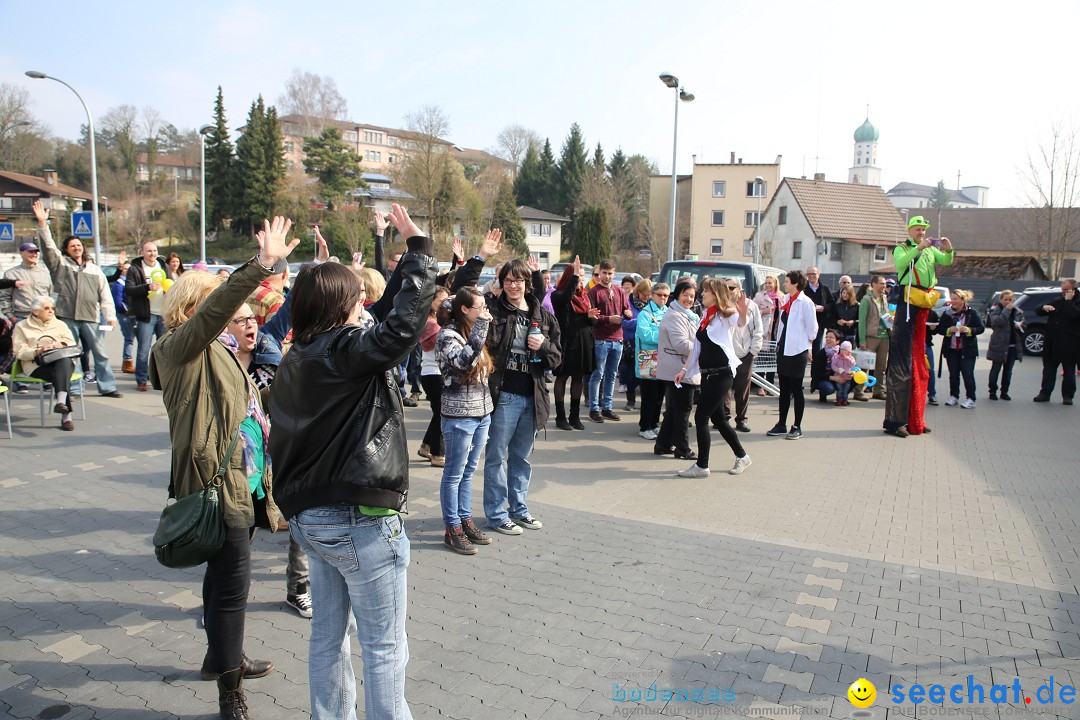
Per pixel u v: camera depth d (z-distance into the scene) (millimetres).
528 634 3703
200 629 3721
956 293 10930
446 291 5973
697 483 6520
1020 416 10195
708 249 59312
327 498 2400
